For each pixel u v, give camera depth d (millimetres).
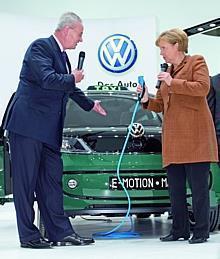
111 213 3912
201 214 3754
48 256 3314
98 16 9836
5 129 3695
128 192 3920
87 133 4023
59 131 3727
